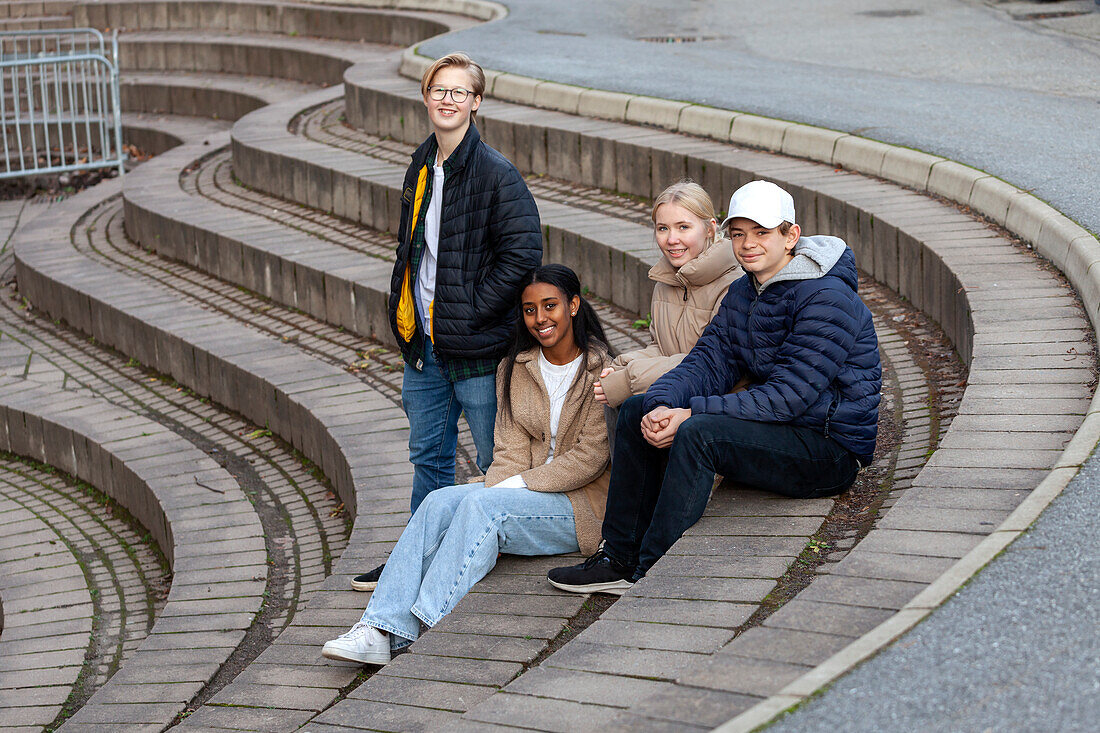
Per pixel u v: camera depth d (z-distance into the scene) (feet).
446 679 12.42
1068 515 11.32
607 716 10.28
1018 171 23.24
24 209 46.68
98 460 25.68
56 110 55.98
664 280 15.24
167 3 62.75
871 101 31.42
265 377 25.57
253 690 14.34
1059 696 8.59
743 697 9.68
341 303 28.63
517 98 36.78
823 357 13.50
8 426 28.14
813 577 12.23
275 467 24.17
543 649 12.84
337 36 58.23
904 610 10.11
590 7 52.70
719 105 31.73
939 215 22.63
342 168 34.22
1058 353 15.81
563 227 27.73
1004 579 10.36
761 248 13.73
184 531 21.58
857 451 13.88
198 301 31.60
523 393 15.87
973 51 39.27
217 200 37.24
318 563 20.06
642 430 13.79
